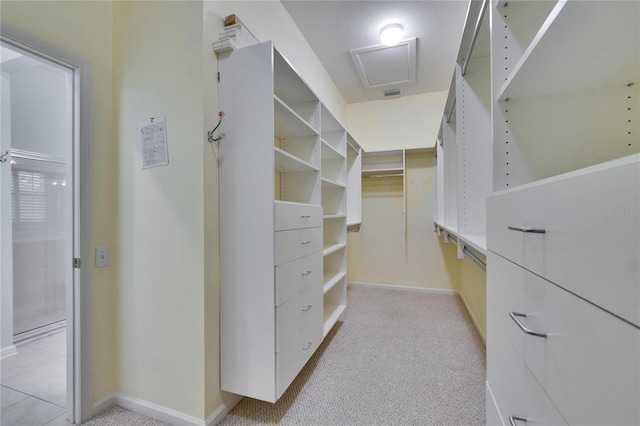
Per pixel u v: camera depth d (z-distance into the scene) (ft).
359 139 13.53
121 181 5.15
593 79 2.60
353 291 12.57
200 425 4.44
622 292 1.20
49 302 9.12
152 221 4.89
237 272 4.74
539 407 2.02
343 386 5.66
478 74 5.19
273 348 4.53
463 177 5.28
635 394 1.14
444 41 8.89
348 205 11.96
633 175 1.14
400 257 12.99
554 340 1.79
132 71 5.09
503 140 3.03
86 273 4.82
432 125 12.58
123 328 5.12
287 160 5.91
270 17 6.78
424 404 5.11
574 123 2.85
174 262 4.71
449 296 11.82
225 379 4.77
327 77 10.77
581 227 1.49
